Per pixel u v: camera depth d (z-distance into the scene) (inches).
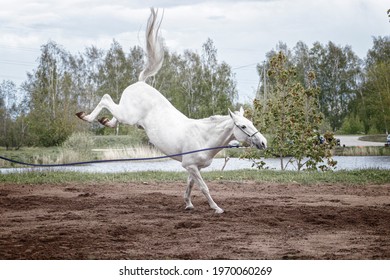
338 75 3567.9
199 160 487.2
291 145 925.8
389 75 3053.6
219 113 2353.6
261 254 350.0
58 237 388.2
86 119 500.4
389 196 627.5
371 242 388.2
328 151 925.2
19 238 386.3
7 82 3334.2
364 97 3442.4
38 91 2728.8
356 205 556.1
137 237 396.5
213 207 494.6
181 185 733.3
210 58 2891.2
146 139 2070.6
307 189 689.0
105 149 1878.7
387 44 3408.0
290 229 430.0
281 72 954.7
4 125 2186.3
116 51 2938.0
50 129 2223.2
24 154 1785.2
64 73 2913.4
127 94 500.7
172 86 2888.8
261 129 961.5
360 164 1389.0
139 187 709.3
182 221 457.1
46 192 655.1
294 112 939.3
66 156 1510.8
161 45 513.7
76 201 573.3
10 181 770.2
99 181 777.6
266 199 593.3
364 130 3388.3
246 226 438.6
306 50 3624.5
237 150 1760.6
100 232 408.8
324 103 3553.2
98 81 3014.3
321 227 440.1
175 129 489.1
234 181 776.3
